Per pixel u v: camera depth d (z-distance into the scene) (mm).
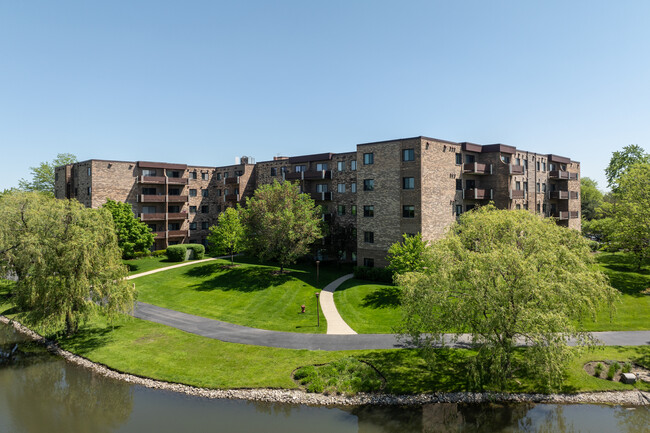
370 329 31438
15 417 21453
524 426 19750
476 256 21000
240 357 26781
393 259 40156
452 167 47594
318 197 57281
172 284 46594
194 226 73000
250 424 20109
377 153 47625
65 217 29797
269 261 58031
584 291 21203
